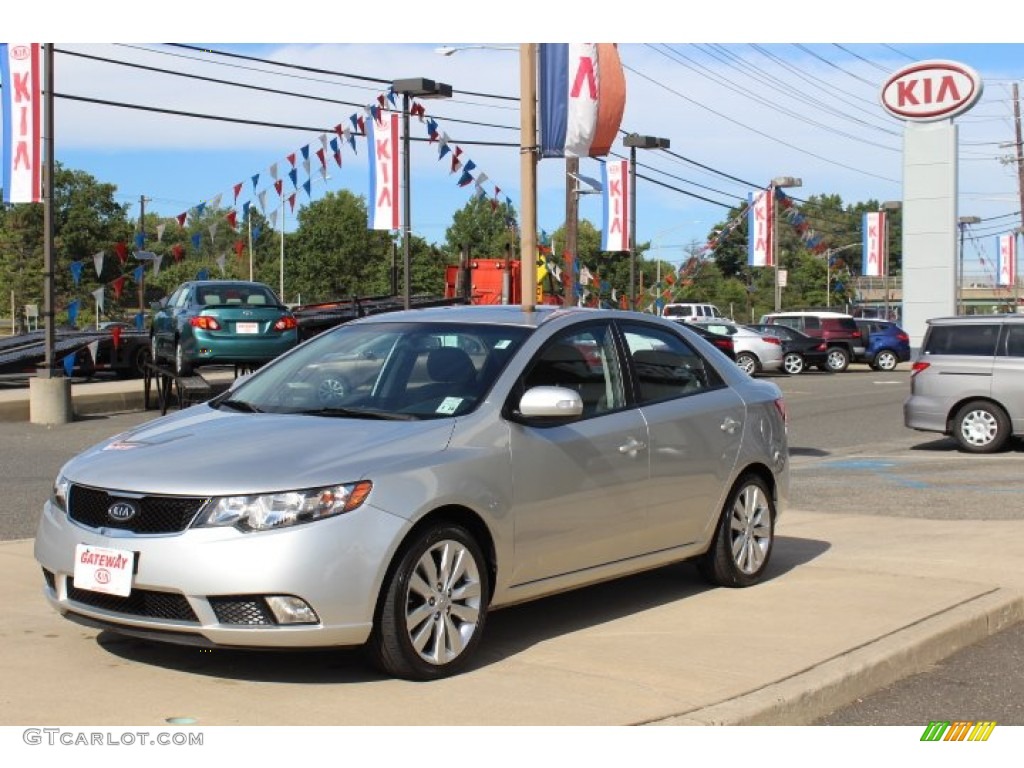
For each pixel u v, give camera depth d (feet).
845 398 84.89
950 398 51.39
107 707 16.12
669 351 23.44
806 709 17.11
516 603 19.40
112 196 146.51
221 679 17.37
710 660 18.70
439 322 21.50
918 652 19.85
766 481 25.18
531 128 37.29
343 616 16.44
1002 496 38.52
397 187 76.02
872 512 35.47
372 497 16.80
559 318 21.39
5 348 84.48
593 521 20.44
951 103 118.32
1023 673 19.77
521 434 19.20
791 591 23.89
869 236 160.86
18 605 21.58
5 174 58.85
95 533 16.99
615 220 106.01
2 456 45.93
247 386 21.62
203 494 16.46
